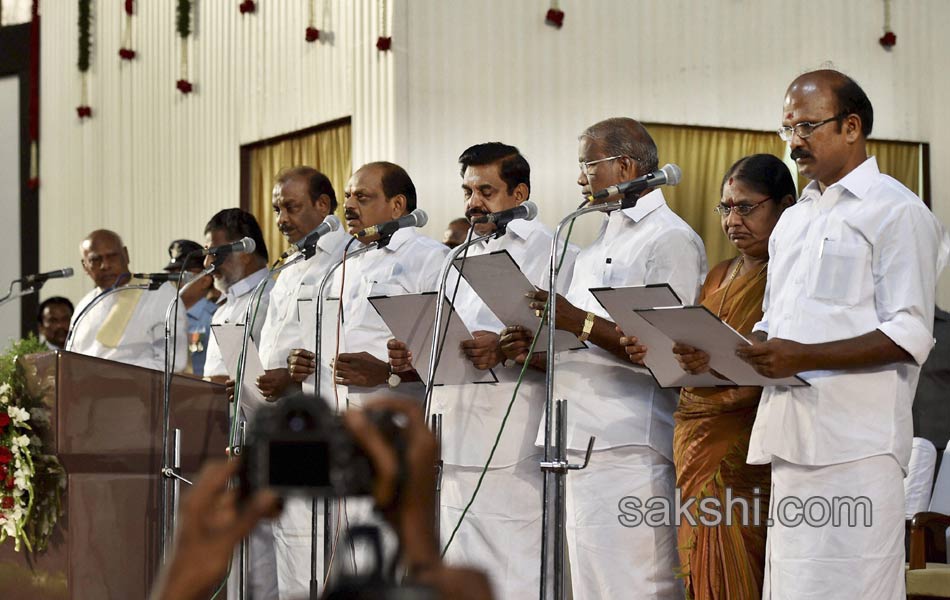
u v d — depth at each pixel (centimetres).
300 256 563
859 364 407
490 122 1059
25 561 560
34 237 1574
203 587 150
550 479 425
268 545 650
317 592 523
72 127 1522
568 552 547
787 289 435
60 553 545
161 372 586
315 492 150
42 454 541
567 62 1077
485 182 576
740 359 416
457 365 528
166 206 1372
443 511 572
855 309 417
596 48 1087
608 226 530
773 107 1139
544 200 1066
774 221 506
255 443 151
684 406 496
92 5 1495
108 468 557
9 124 1611
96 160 1480
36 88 1577
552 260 429
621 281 512
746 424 484
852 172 427
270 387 598
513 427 554
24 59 1598
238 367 554
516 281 471
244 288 759
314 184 688
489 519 556
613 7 1093
